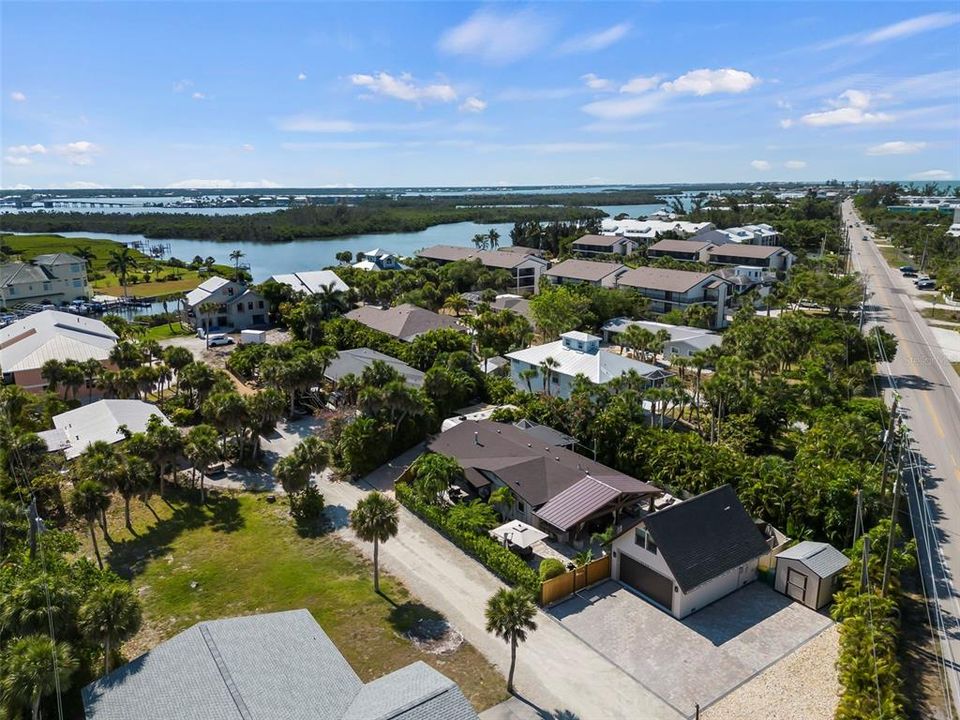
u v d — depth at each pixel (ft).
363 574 134.51
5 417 179.63
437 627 117.39
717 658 109.19
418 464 167.43
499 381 239.09
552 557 140.46
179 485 174.91
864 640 100.68
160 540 148.46
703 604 123.85
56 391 231.91
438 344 267.39
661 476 164.96
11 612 96.12
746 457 169.27
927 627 115.55
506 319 293.84
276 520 157.48
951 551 139.13
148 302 418.51
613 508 147.23
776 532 143.13
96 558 139.44
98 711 82.58
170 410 221.25
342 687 87.92
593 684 103.40
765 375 244.83
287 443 202.39
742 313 327.26
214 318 353.51
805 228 627.87
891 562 120.57
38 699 85.15
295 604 124.26
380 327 311.88
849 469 146.00
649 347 272.10
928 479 172.45
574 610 122.83
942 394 239.09
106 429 183.42
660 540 121.90
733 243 576.20
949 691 100.12
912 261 556.51
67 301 422.82
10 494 151.94
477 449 174.09
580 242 589.32
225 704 80.53
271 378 219.20
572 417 192.03
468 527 143.95
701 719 96.02
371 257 514.27
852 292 351.67
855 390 227.61
